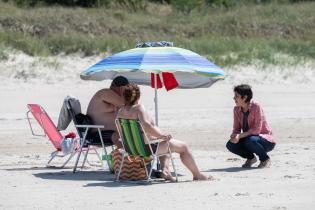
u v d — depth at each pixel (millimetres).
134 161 27516
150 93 65375
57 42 80750
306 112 58625
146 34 94312
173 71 27719
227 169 30734
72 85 70250
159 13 112625
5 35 79812
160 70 27688
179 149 27250
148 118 26656
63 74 73062
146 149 26672
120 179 27594
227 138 43406
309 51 86875
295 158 33812
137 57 28484
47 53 77500
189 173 29891
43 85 69375
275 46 87938
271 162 32500
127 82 29969
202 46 85812
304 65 81312
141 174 27547
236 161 33625
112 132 29891
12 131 45906
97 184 26656
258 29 102062
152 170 27906
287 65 80625
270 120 53344
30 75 71312
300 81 77438
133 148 26875
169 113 56125
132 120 26188
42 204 22484
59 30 90500
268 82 76438
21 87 68125
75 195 24141
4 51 74875
